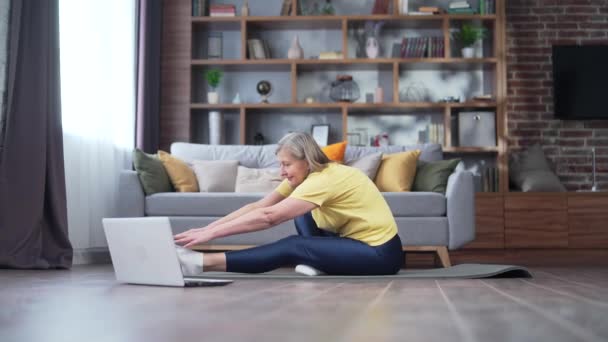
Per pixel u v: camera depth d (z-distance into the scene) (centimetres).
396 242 297
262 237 445
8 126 385
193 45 661
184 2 647
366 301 185
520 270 312
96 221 487
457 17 636
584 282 283
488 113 636
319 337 116
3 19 391
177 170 485
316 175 285
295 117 673
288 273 312
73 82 458
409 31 674
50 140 409
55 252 407
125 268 255
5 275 321
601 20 674
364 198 293
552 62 668
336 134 670
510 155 670
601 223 609
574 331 125
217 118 643
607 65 663
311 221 311
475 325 134
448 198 445
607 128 671
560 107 662
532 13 677
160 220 234
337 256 285
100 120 496
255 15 680
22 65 394
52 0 415
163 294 206
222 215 454
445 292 220
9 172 384
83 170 469
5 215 381
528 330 127
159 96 630
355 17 638
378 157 484
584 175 669
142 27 587
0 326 132
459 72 669
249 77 680
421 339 114
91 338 115
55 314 153
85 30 473
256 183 485
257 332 122
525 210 610
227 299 189
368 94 671
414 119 668
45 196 410
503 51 632
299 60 636
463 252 610
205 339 113
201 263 263
